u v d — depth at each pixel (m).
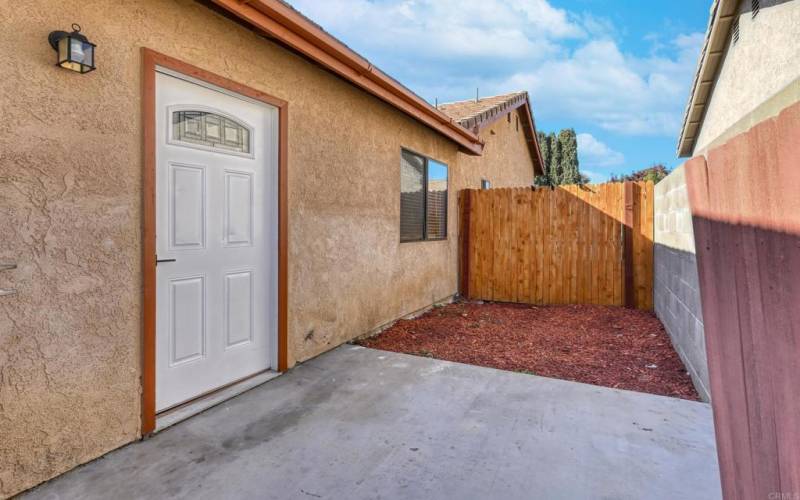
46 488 2.27
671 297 5.30
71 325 2.43
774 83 6.89
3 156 2.16
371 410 3.27
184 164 3.18
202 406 3.22
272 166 3.96
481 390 3.66
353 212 5.13
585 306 7.54
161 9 2.89
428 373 4.07
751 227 1.22
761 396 1.21
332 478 2.41
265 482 2.36
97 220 2.54
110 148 2.60
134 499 2.20
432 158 7.33
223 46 3.36
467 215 8.52
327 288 4.70
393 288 6.16
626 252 7.38
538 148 14.96
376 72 4.59
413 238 6.79
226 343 3.58
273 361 4.02
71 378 2.44
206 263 3.38
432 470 2.49
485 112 9.70
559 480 2.39
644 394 3.59
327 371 4.09
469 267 8.51
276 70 3.90
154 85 2.83
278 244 3.98
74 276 2.44
